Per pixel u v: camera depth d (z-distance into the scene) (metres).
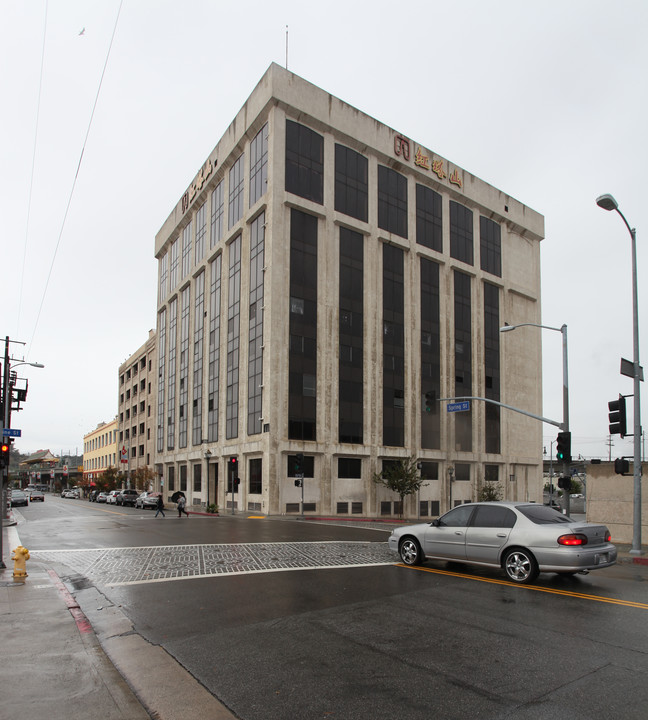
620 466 15.59
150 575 11.09
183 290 58.53
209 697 5.02
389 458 42.72
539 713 4.62
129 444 79.12
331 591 9.42
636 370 15.98
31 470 172.38
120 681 5.26
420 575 11.02
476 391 51.25
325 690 5.15
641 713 4.60
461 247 52.34
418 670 5.64
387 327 44.59
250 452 39.28
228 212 47.50
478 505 11.45
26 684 5.12
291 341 38.81
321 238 41.59
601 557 10.02
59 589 9.53
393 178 47.12
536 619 7.57
